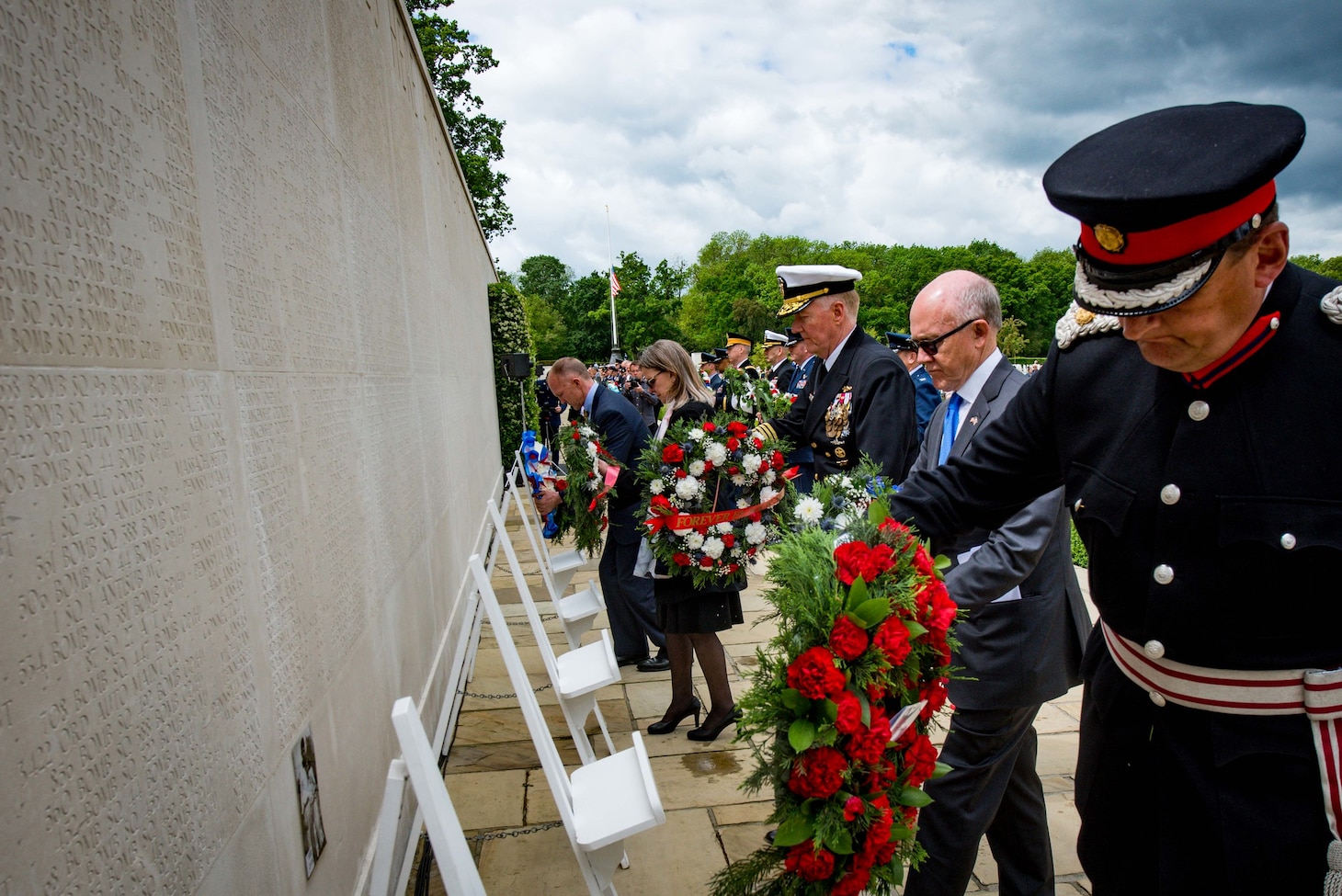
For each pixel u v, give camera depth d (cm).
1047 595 217
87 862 91
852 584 164
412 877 271
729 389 472
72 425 95
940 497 187
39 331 90
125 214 113
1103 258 125
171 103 133
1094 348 155
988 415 233
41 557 87
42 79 94
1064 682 221
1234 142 115
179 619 120
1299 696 125
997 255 6731
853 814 156
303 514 194
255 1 185
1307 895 123
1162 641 137
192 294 136
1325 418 121
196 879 118
